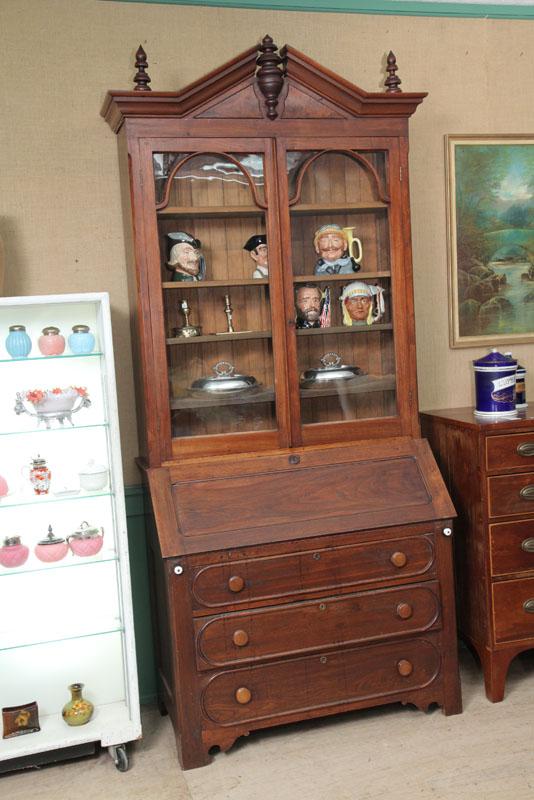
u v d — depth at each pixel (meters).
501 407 2.92
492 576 2.75
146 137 2.51
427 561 2.66
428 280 3.24
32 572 2.75
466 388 3.32
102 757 2.60
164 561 2.48
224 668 2.50
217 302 2.64
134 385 2.94
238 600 2.50
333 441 2.74
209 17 2.94
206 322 2.63
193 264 2.61
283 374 2.68
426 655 2.69
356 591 2.61
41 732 2.53
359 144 2.69
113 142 2.88
